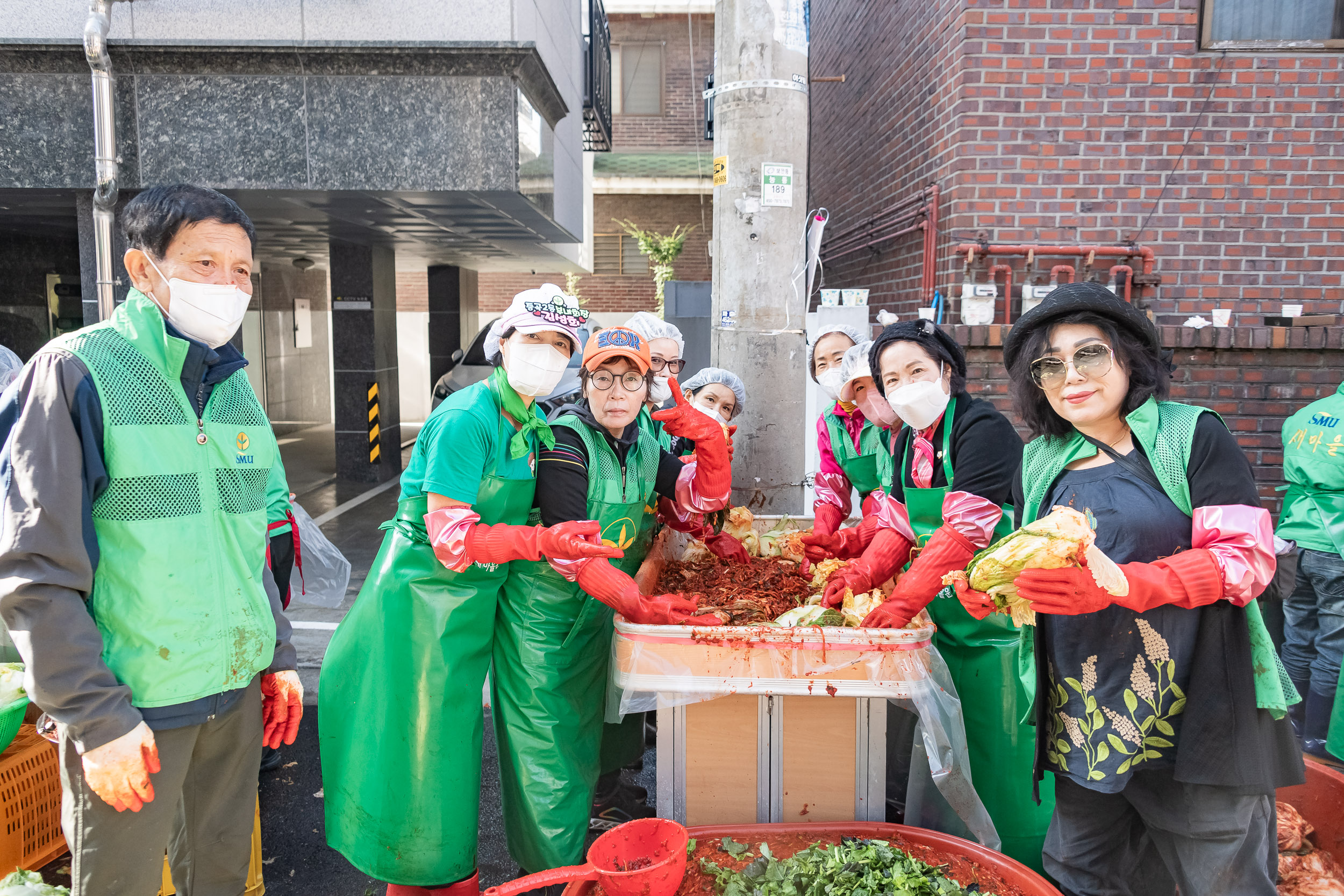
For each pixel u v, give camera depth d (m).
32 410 1.48
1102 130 4.46
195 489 1.65
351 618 2.20
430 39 5.63
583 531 1.86
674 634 1.88
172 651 1.60
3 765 2.14
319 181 5.80
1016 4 4.41
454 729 2.09
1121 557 1.57
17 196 6.10
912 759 2.27
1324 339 4.21
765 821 2.10
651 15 18.22
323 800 2.99
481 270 15.92
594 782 2.27
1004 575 1.48
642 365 2.10
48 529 1.45
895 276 5.65
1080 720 1.65
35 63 5.61
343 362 9.30
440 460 1.96
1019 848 2.29
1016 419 4.35
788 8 2.88
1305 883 2.17
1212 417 1.58
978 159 4.51
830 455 2.82
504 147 5.79
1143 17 4.39
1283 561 2.53
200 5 5.56
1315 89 4.39
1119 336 1.57
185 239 1.60
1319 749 3.01
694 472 2.41
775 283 2.99
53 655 1.44
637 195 18.11
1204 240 4.50
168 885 2.20
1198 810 1.59
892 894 1.76
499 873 2.62
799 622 1.97
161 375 1.62
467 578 2.08
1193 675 1.55
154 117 5.71
